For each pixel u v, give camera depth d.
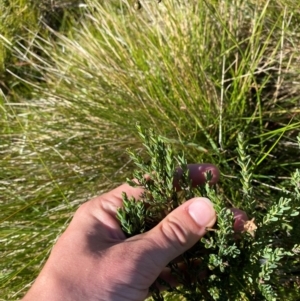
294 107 0.34
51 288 0.20
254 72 0.34
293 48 0.35
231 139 0.33
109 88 0.38
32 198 0.34
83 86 0.39
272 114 0.34
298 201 0.20
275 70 0.36
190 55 0.36
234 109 0.33
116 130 0.35
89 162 0.34
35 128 0.38
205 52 0.37
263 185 0.31
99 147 0.35
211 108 0.34
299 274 0.27
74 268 0.20
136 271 0.20
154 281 0.21
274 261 0.19
